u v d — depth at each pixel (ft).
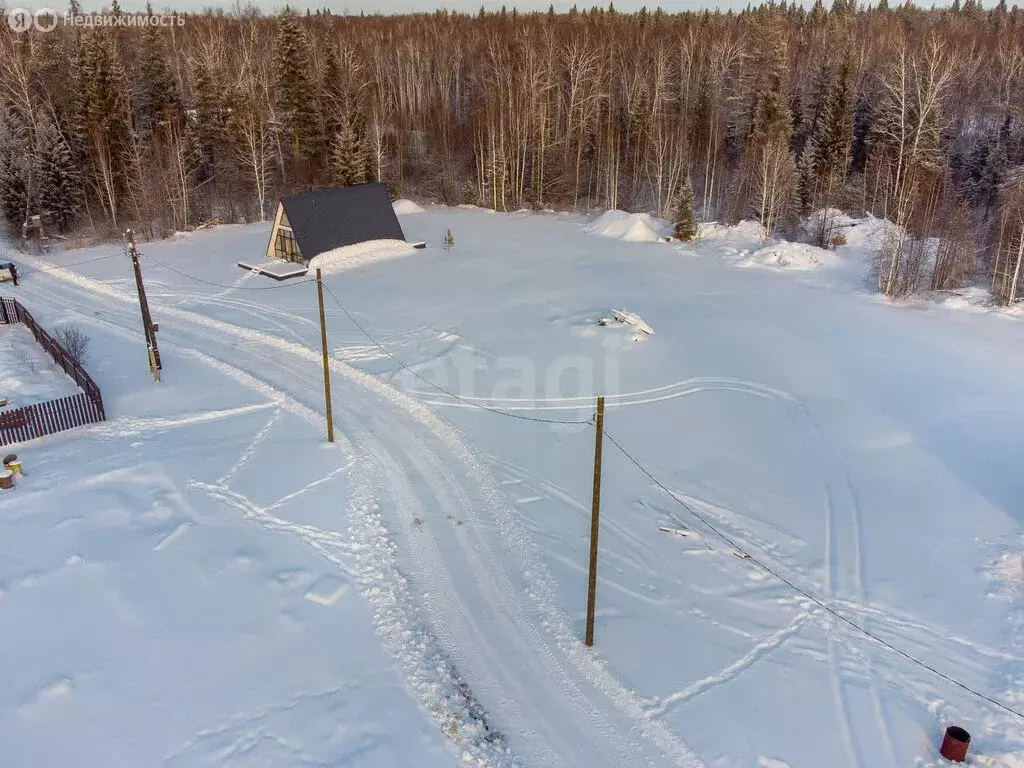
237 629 49.21
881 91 201.05
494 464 72.02
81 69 176.76
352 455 72.90
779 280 133.90
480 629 51.47
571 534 61.87
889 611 53.47
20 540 56.34
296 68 200.23
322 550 58.54
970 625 51.96
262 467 69.67
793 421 80.02
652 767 41.11
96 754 39.22
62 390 83.10
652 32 301.02
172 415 79.41
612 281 130.21
